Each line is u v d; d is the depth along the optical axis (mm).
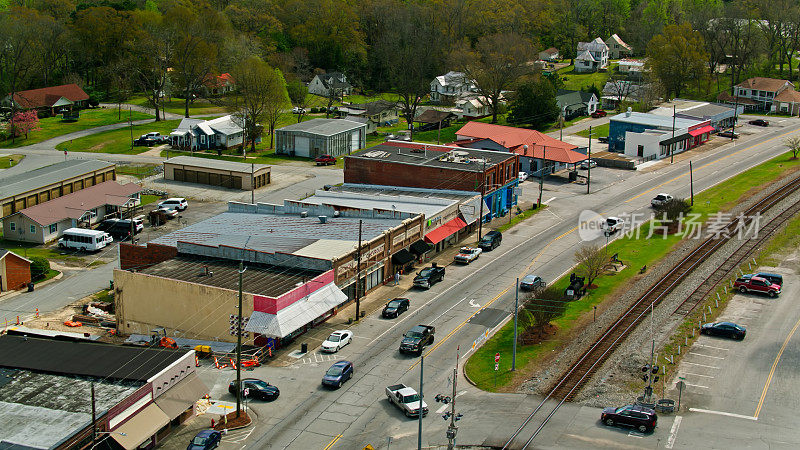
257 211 102500
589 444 57938
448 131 177500
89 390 58031
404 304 82625
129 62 190250
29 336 70250
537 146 136875
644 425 59250
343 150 153875
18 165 140625
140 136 161375
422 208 101000
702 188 126438
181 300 76250
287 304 73500
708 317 78750
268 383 67875
